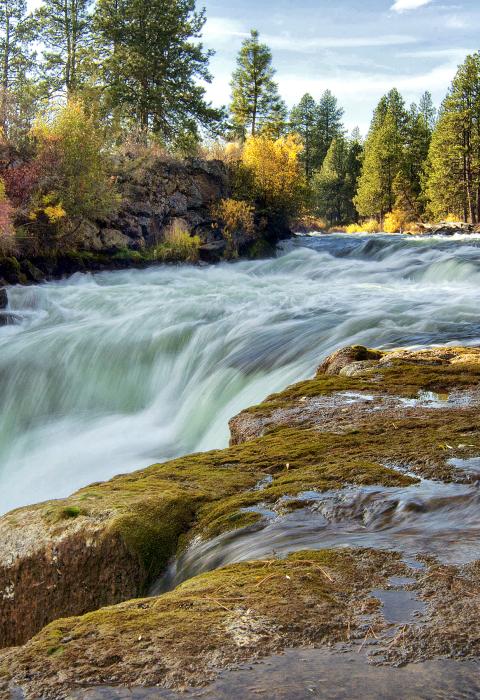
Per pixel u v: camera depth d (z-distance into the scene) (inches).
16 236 909.8
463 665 71.5
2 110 1053.8
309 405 245.4
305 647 76.2
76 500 155.3
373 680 68.5
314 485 152.7
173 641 77.7
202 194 1257.4
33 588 143.6
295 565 103.6
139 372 515.8
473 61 2364.7
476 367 291.6
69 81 1763.0
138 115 1707.7
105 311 740.0
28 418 483.8
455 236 1455.5
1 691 69.6
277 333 502.3
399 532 122.0
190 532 141.7
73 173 992.2
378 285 821.9
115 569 136.6
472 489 143.1
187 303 690.2
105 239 1061.8
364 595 90.4
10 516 154.3
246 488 164.1
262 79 2367.1
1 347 569.0
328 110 3850.9
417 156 3166.8
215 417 393.4
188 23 1711.4
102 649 76.5
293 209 1413.6
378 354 346.6
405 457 170.1
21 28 1838.1
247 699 65.5
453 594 89.8
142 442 393.4
